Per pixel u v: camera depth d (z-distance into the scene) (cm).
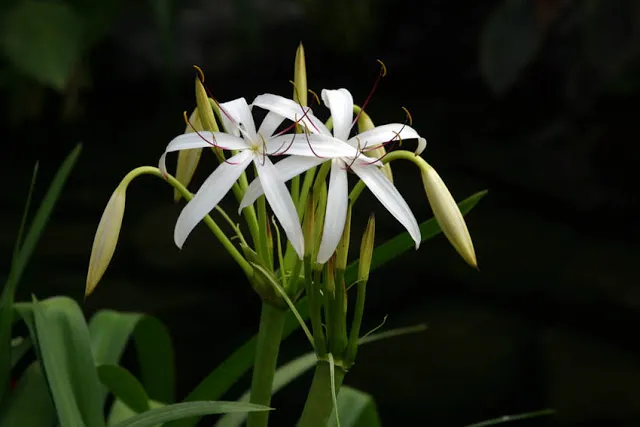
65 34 415
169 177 154
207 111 156
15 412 165
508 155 479
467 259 152
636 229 436
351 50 580
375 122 534
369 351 391
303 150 151
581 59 457
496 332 397
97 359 179
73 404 159
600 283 392
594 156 457
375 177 153
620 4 387
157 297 414
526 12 396
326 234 150
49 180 494
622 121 448
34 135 525
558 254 418
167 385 192
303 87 164
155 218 447
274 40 574
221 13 566
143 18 556
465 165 490
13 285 164
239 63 569
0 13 407
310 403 158
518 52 399
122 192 153
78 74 515
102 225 153
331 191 151
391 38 579
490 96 537
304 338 399
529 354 391
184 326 412
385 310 414
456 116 530
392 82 575
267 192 150
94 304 411
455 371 387
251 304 420
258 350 162
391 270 415
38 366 169
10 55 406
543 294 405
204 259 422
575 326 398
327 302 155
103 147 519
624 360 376
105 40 549
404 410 383
